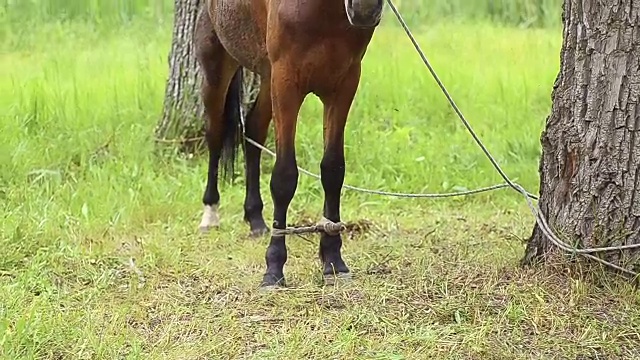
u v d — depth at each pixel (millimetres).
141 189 6402
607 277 4152
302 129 7828
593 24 4113
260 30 4723
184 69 7438
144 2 13766
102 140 7516
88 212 5855
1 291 4406
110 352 3781
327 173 4602
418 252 5027
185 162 7180
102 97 8711
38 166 6887
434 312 4020
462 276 4438
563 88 4285
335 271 4598
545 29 12984
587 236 4215
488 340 3746
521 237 5234
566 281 4184
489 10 14266
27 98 8453
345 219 5961
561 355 3648
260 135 5750
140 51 10859
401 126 8422
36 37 11898
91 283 4711
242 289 4527
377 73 9516
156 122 8070
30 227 5438
